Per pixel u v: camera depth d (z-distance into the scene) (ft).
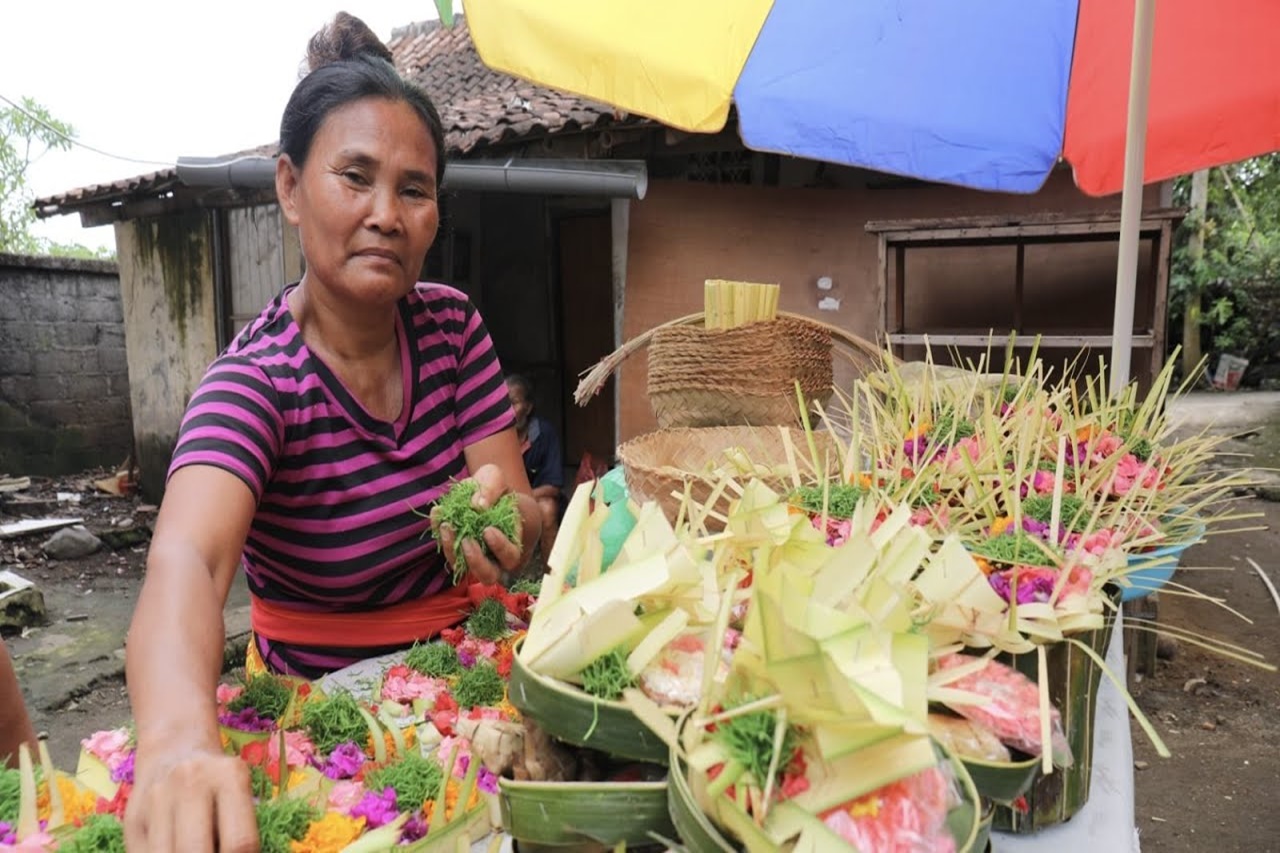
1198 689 13.34
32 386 26.53
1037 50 8.43
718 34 7.79
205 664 3.05
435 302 5.12
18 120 36.81
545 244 20.99
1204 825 10.11
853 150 8.57
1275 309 43.78
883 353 7.15
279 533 4.61
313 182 4.20
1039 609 3.05
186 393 22.17
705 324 7.22
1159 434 5.70
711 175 17.01
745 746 2.09
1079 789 3.23
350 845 2.64
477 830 2.90
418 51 26.76
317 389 4.43
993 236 12.19
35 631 15.80
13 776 2.85
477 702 3.90
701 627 2.71
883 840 1.97
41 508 22.80
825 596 2.51
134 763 2.77
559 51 7.51
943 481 4.64
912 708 2.14
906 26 8.30
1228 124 7.98
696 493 4.97
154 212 21.26
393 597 4.87
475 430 5.26
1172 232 11.37
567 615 2.66
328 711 3.52
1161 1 8.02
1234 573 18.76
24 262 25.89
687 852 2.15
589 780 2.76
